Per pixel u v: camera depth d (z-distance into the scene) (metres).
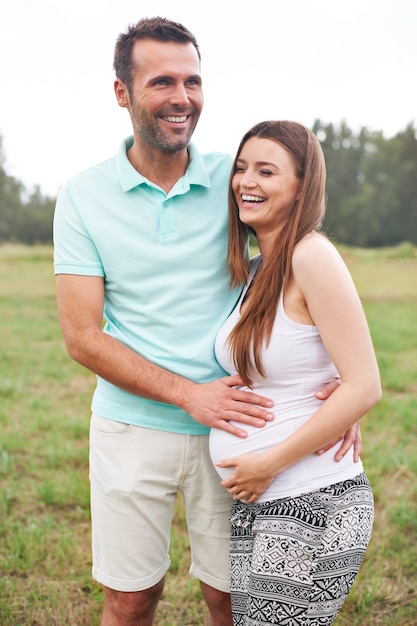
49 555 3.70
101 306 2.43
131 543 2.47
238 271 2.41
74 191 2.41
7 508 4.29
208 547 2.59
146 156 2.41
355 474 2.23
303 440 2.11
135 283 2.41
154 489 2.47
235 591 2.26
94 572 2.56
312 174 2.23
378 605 3.36
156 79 2.29
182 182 2.41
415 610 3.30
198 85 2.40
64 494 4.44
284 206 2.27
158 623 3.21
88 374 7.88
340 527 2.11
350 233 45.16
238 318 2.35
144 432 2.44
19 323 11.30
